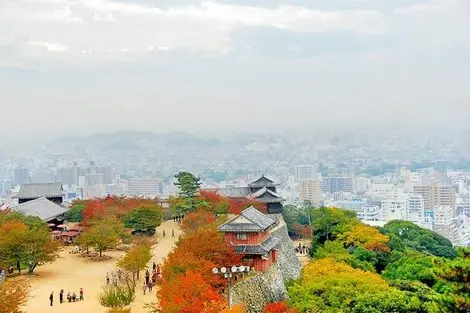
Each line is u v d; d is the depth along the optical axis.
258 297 97.25
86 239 129.00
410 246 173.25
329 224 160.38
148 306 81.06
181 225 148.12
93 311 84.12
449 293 74.44
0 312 68.56
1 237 110.06
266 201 183.00
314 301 89.62
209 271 84.88
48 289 99.94
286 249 136.00
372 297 86.94
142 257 103.62
